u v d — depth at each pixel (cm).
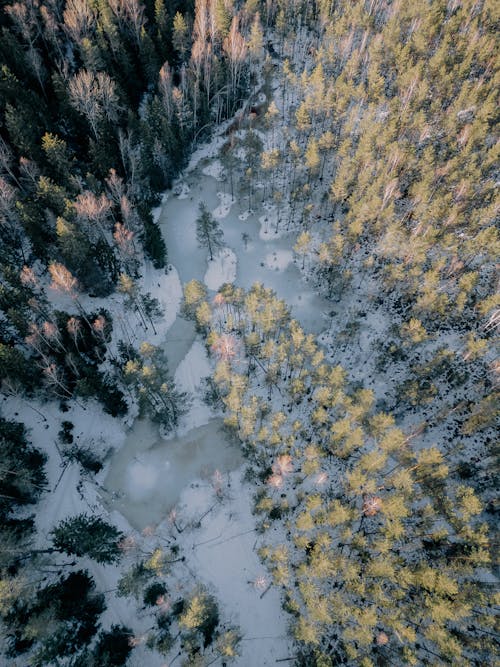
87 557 4450
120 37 8131
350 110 8462
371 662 3425
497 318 5716
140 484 5147
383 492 4622
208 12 9094
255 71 10088
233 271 7156
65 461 5059
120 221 6825
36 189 6100
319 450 4444
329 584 4219
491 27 9350
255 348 5578
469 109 7644
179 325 6456
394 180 6531
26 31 7438
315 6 10950
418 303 5731
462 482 4809
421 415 5462
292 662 4022
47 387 4981
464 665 3244
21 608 3562
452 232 6388
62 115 7069
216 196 8144
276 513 4631
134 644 3925
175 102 7706
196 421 5606
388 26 9050
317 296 6819
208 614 3819
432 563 4138
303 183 8012
